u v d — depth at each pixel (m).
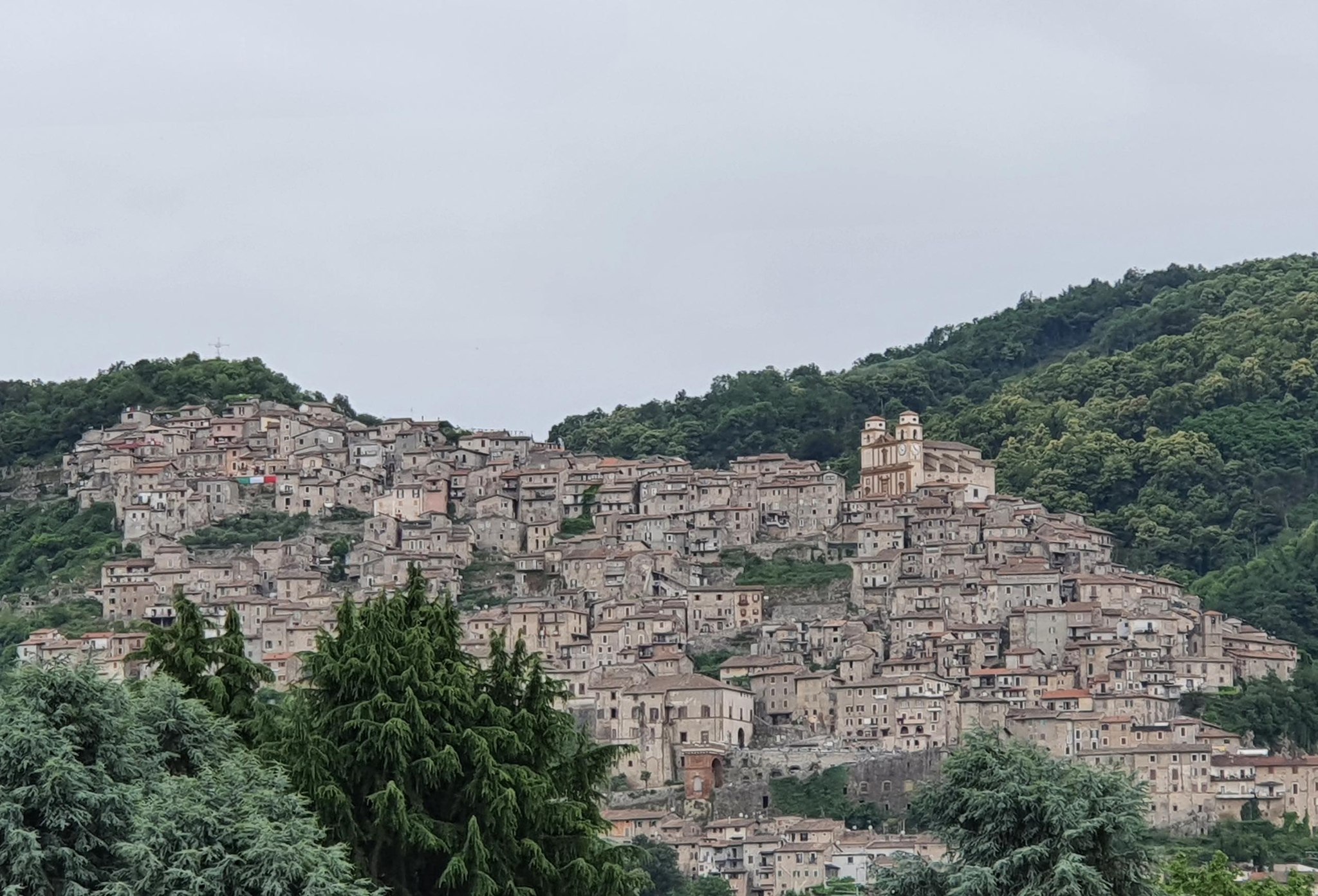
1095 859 179.00
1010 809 180.62
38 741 158.25
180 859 153.25
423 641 185.38
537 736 190.50
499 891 175.62
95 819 157.12
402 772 178.00
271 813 161.25
